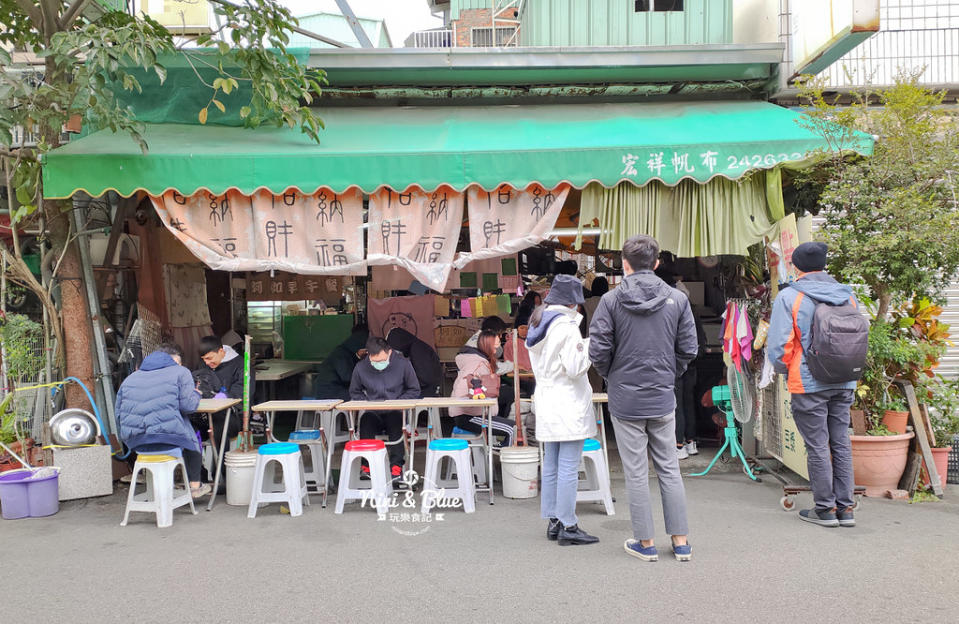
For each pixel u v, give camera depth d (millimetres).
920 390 5852
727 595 3693
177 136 6352
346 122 6875
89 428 5914
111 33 5375
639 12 7848
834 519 4816
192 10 7605
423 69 6977
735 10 8523
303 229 5984
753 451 6934
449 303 9375
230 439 6410
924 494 5523
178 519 5281
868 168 5516
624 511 5328
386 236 6023
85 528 5082
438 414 6508
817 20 6473
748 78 7188
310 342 10039
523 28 8391
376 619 3486
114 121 5512
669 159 5824
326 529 4961
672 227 6121
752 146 5797
